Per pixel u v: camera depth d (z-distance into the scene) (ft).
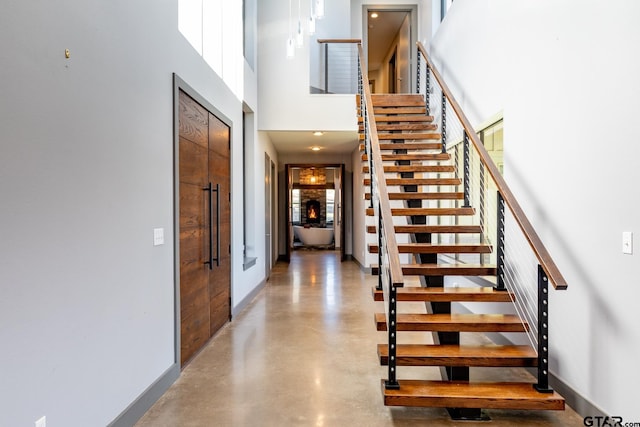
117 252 6.95
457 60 15.12
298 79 19.99
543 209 8.93
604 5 6.93
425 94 19.49
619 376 6.66
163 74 8.79
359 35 23.48
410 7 23.50
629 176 6.40
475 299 8.88
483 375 9.64
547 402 7.14
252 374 9.71
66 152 5.65
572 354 7.95
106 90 6.63
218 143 12.89
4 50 4.65
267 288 20.51
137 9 7.64
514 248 10.21
